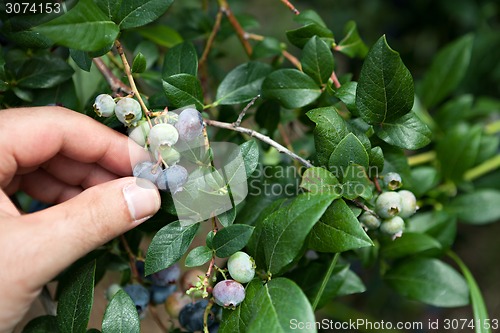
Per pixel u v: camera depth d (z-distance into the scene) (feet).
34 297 0.94
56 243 0.91
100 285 1.97
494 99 2.01
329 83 1.07
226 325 0.91
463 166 1.50
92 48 0.88
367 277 1.97
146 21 0.96
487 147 1.56
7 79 1.11
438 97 1.65
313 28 1.10
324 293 1.10
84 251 0.93
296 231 0.87
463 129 1.51
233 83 1.13
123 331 0.95
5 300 0.91
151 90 1.47
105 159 1.09
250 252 0.97
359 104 0.99
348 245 0.91
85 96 1.26
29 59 1.12
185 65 1.07
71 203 0.93
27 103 1.15
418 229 1.34
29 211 1.30
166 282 1.10
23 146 1.01
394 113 1.00
